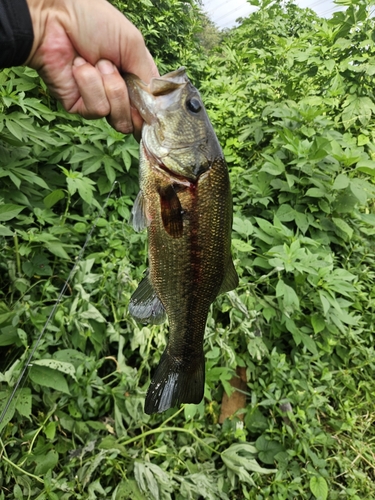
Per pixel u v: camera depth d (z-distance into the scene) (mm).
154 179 266
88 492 358
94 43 256
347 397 533
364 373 565
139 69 273
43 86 629
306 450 439
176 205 267
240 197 667
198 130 268
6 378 368
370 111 798
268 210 652
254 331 508
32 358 384
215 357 456
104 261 499
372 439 509
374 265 671
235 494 423
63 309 428
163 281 283
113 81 260
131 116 275
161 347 461
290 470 437
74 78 266
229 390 453
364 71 790
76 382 397
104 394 424
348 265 641
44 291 439
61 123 649
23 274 459
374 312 623
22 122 505
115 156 605
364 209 782
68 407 407
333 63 815
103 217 560
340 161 662
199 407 439
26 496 344
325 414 517
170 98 264
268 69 1063
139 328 455
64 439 395
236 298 467
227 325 501
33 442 374
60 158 574
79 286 440
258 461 456
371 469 485
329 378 510
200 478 396
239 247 522
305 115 716
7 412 353
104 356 468
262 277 528
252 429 469
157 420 444
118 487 371
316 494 414
